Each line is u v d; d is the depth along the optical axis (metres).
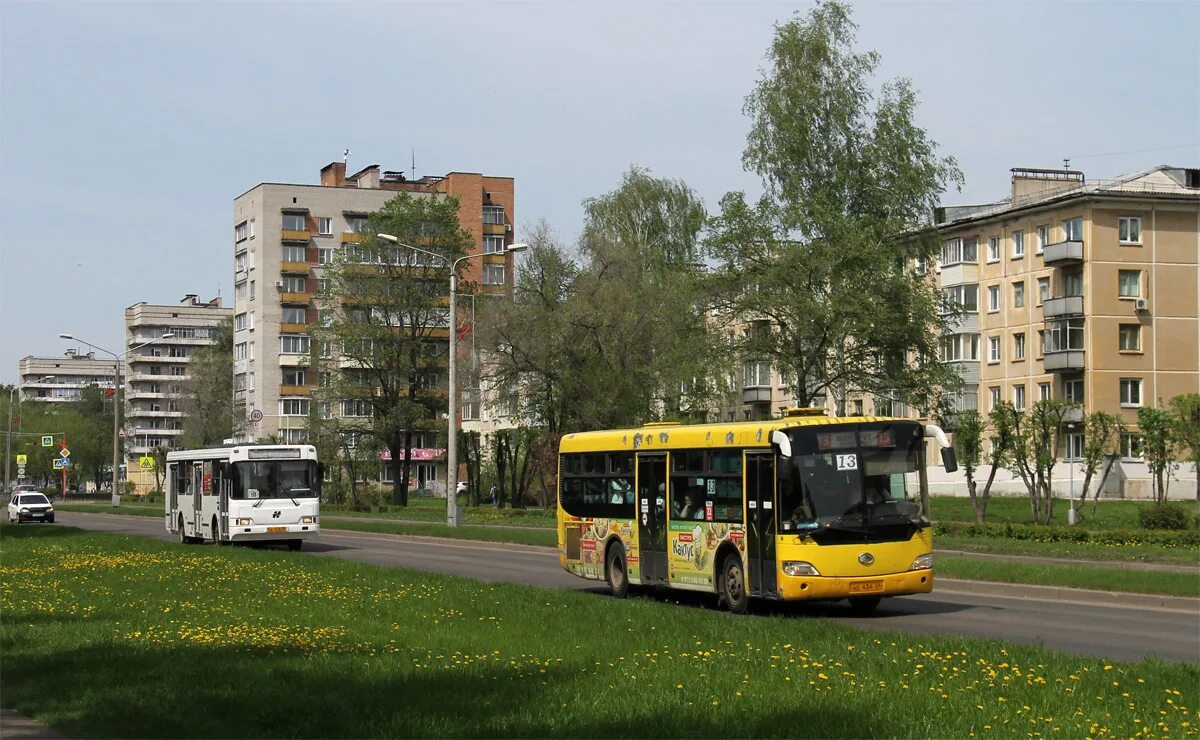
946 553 32.00
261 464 38.75
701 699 11.16
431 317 77.69
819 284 49.69
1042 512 52.78
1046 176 79.69
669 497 23.06
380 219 77.12
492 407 62.22
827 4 54.66
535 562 33.59
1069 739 9.34
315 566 28.58
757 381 87.88
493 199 120.62
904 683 11.83
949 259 78.19
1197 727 9.71
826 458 19.95
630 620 17.58
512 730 10.02
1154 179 72.00
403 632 16.47
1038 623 18.94
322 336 75.19
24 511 67.31
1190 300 70.12
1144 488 67.44
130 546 36.94
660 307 56.38
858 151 53.31
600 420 56.41
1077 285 69.88
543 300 59.66
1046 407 38.97
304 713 10.92
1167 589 22.33
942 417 51.06
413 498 101.38
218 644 15.45
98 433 145.12
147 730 10.52
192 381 112.88
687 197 73.00
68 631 17.16
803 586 19.59
